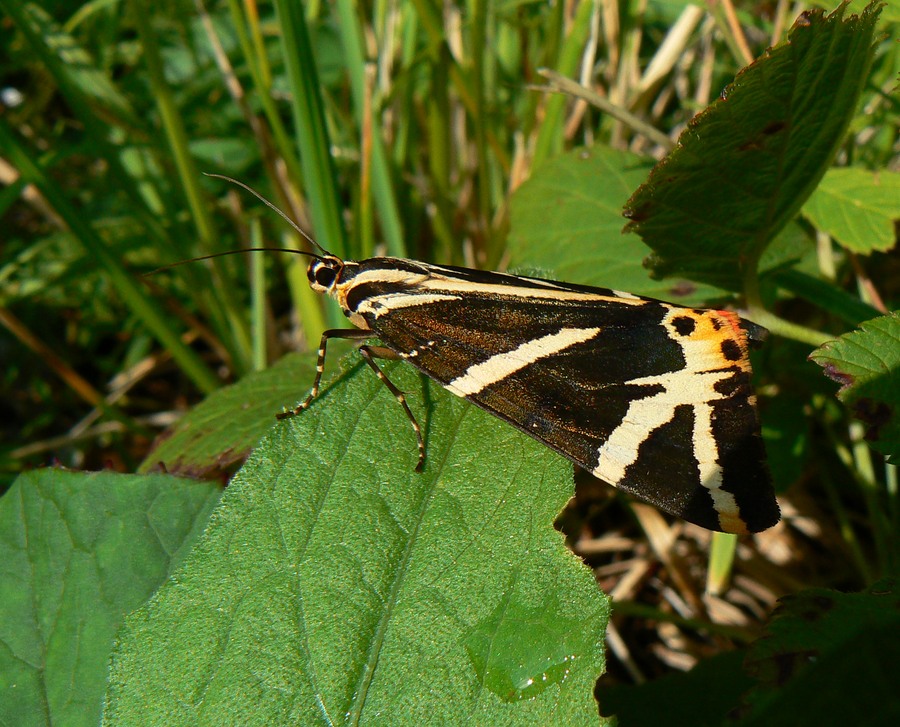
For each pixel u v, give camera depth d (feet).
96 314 0.41
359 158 0.37
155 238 0.36
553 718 0.18
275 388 0.27
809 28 0.19
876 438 0.19
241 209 0.39
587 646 0.18
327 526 0.20
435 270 0.23
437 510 0.20
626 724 0.25
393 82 0.36
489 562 0.19
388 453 0.20
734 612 0.31
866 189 0.27
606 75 0.37
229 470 0.25
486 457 0.20
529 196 0.31
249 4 0.33
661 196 0.22
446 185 0.37
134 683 0.19
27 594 0.22
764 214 0.23
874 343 0.20
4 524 0.23
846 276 0.32
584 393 0.21
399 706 0.18
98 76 0.38
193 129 0.42
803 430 0.28
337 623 0.19
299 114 0.30
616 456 0.20
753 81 0.20
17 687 0.21
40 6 0.42
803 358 0.29
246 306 0.40
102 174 0.41
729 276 0.24
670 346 0.21
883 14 0.22
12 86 0.44
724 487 0.20
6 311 0.36
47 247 0.40
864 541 0.31
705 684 0.25
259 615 0.19
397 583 0.19
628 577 0.33
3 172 0.39
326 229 0.32
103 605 0.21
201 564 0.19
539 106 0.36
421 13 0.33
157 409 0.40
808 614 0.18
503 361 0.21
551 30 0.36
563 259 0.29
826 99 0.21
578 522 0.34
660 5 0.39
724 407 0.20
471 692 0.18
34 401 0.41
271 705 0.18
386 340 0.23
